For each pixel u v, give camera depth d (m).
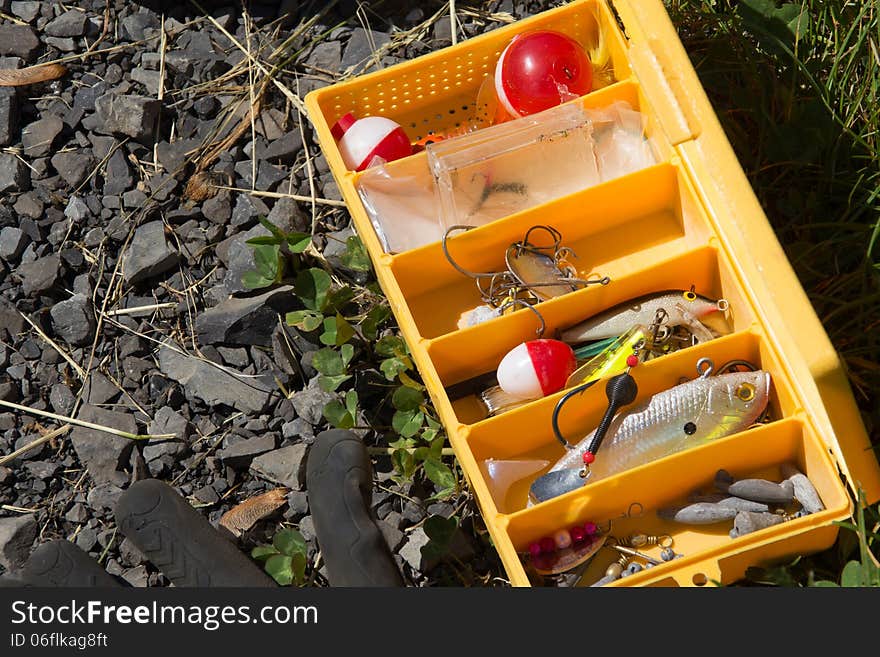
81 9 2.79
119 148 2.62
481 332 1.99
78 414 2.34
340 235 2.54
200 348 2.41
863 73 2.44
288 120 2.69
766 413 1.98
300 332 2.38
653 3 2.07
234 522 2.20
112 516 2.24
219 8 2.82
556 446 2.04
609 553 1.94
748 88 2.49
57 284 2.48
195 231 2.54
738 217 1.87
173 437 2.30
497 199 2.17
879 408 2.14
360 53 2.77
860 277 2.23
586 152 2.17
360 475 2.02
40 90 2.70
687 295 2.01
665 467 1.83
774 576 1.79
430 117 2.42
